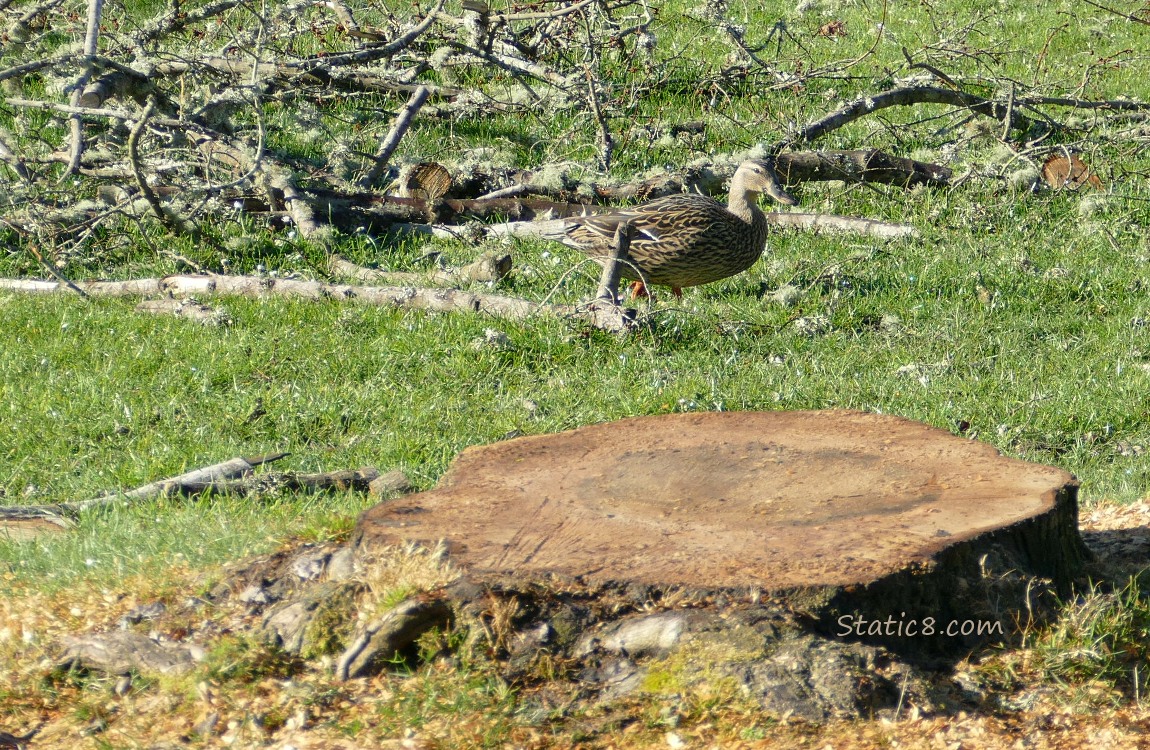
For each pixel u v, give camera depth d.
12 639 7.88
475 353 15.50
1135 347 16.48
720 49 31.92
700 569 7.11
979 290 18.34
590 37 23.81
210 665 7.20
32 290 17.42
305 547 8.45
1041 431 14.00
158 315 16.62
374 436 13.33
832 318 17.25
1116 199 22.67
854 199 22.95
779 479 8.42
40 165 20.59
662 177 22.00
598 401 14.31
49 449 12.81
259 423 13.54
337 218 20.14
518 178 22.17
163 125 20.42
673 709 6.64
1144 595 8.04
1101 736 6.64
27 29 23.19
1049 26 36.31
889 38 33.09
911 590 7.07
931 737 6.51
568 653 7.00
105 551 9.14
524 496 8.25
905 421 9.51
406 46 23.73
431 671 7.01
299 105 24.89
